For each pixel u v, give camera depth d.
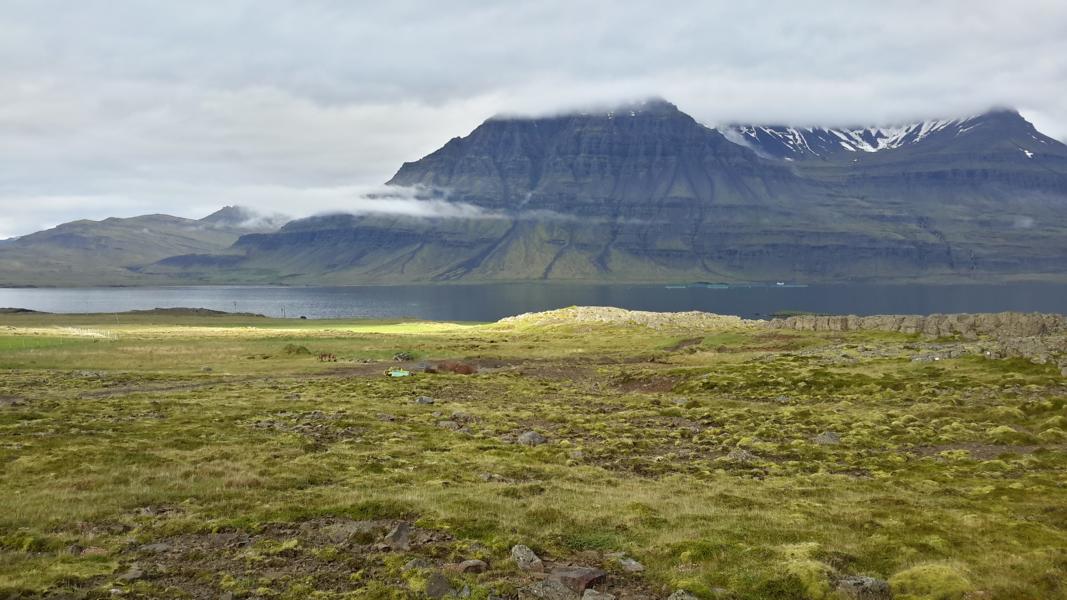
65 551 19.77
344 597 16.94
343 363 95.31
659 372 80.56
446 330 177.75
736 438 44.16
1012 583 18.41
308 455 35.38
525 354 110.81
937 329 102.00
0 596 16.12
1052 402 48.53
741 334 118.81
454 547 20.91
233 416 48.00
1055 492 28.98
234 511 24.47
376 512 24.27
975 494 29.48
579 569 19.06
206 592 17.14
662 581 18.89
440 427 47.25
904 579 18.75
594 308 190.50
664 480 32.78
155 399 55.94
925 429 45.09
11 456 32.38
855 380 65.25
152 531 22.00
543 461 37.31
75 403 51.19
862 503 27.73
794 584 18.22
